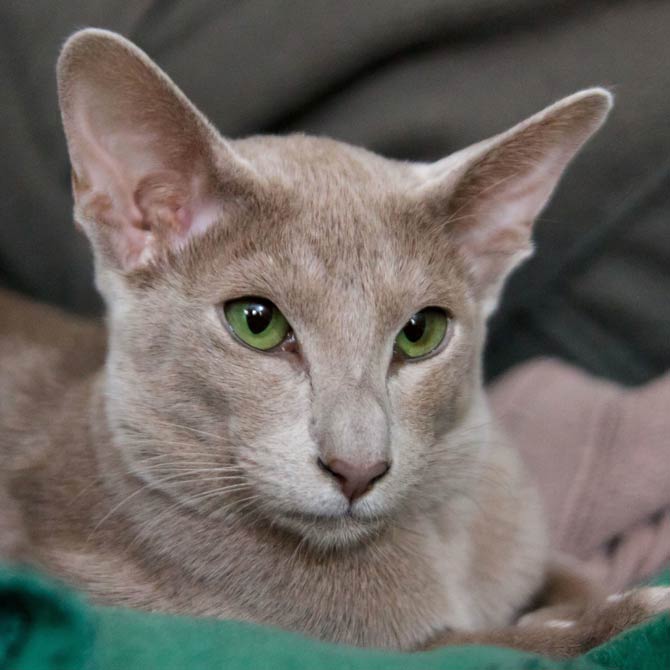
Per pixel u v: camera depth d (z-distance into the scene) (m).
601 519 0.56
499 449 0.52
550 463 0.58
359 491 0.45
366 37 0.61
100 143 0.47
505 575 0.51
